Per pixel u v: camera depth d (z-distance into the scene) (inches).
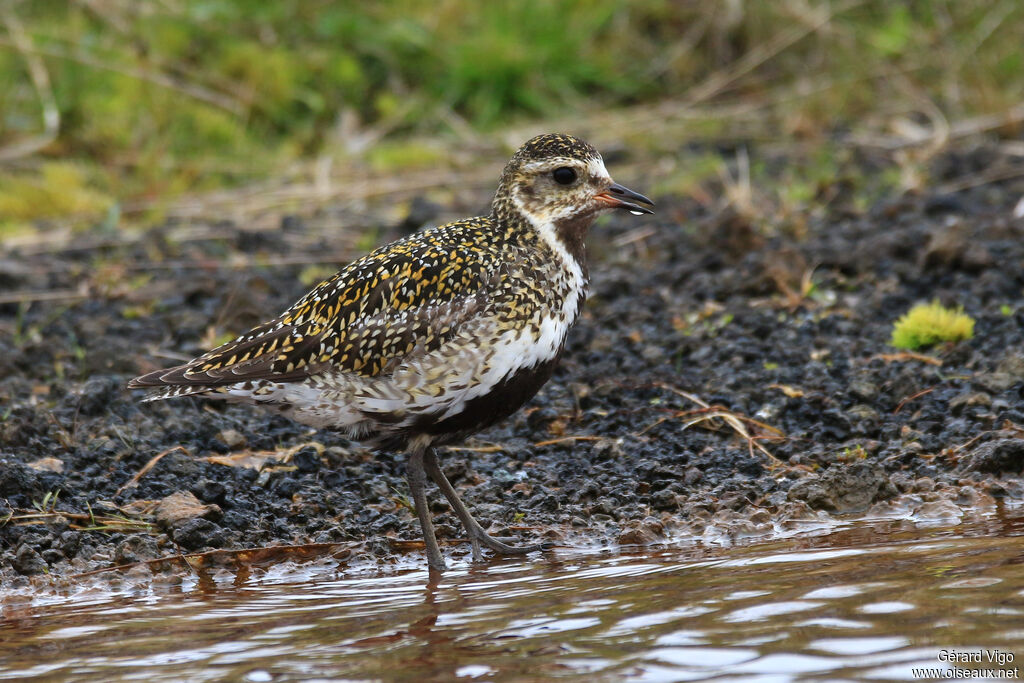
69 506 376.5
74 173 777.6
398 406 351.9
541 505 383.2
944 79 906.7
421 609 299.6
